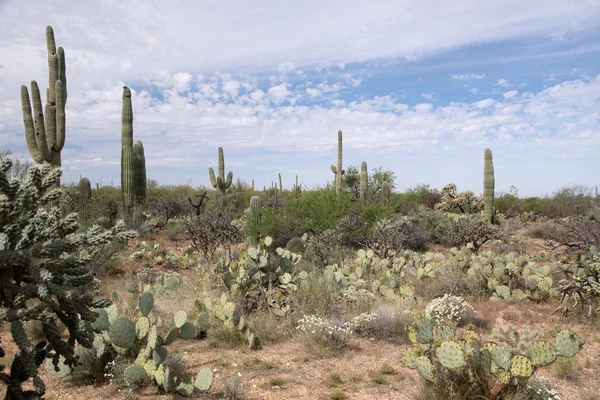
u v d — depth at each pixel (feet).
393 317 20.99
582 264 24.00
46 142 41.70
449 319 20.47
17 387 7.76
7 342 18.95
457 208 82.89
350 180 90.27
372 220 48.37
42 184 8.13
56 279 7.91
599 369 16.19
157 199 77.71
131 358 16.30
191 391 14.02
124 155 53.36
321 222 45.11
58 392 14.40
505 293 26.45
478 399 12.88
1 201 7.45
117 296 24.57
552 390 13.05
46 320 7.18
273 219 46.37
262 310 22.67
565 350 12.70
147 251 43.27
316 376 15.83
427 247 50.42
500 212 91.35
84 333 8.02
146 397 14.02
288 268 26.66
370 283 28.22
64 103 43.73
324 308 23.32
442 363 12.78
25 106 41.93
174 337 16.60
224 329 20.01
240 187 103.19
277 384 15.11
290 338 20.38
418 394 13.58
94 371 15.24
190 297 25.29
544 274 29.40
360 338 20.30
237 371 16.28
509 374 12.63
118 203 58.90
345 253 42.68
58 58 44.16
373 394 14.23
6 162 7.57
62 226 8.01
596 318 21.76
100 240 7.86
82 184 52.39
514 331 17.63
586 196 84.99
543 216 82.38
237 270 27.17
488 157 62.18
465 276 29.22
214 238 41.24
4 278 7.49
